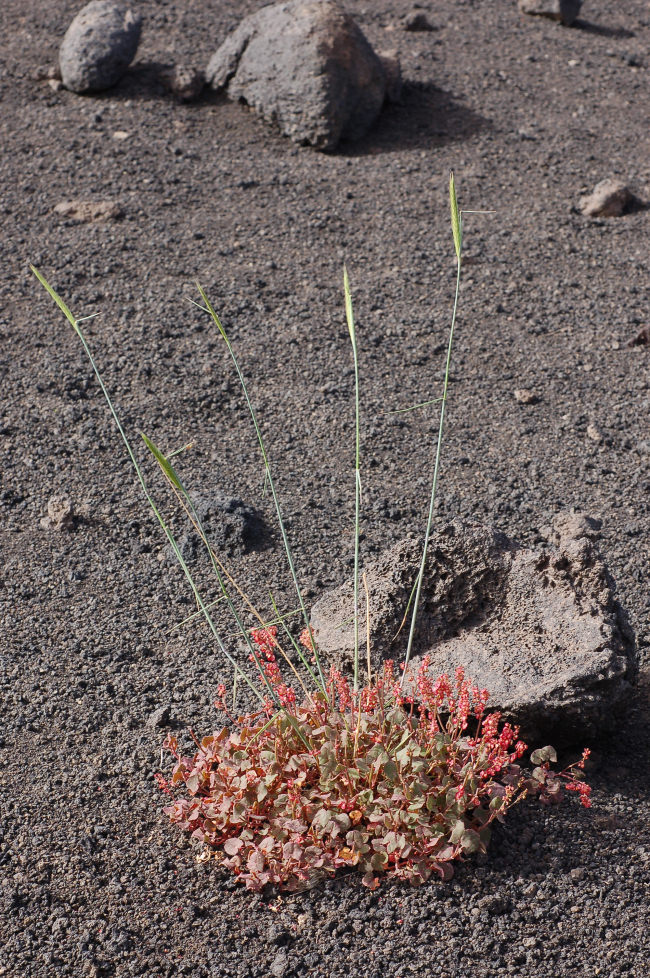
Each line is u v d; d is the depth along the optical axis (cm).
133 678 365
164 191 709
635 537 434
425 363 555
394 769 281
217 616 395
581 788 292
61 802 316
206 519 437
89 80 812
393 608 346
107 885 291
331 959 268
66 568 421
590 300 613
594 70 934
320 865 278
